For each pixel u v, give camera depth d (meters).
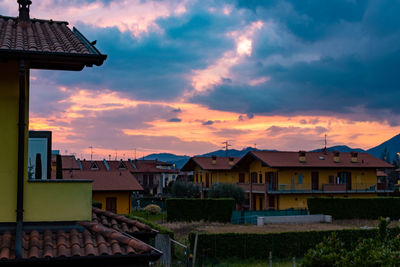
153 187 82.69
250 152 59.81
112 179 47.03
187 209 43.94
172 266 20.34
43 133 14.30
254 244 26.66
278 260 26.52
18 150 7.23
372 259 8.17
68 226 7.59
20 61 7.16
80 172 48.06
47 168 14.13
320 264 8.78
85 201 7.71
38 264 6.74
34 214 7.41
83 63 7.65
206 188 68.62
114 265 7.12
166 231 22.33
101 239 7.35
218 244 26.11
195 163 73.62
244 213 45.38
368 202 47.62
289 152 60.66
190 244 25.92
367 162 60.41
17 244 6.74
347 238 28.28
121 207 46.12
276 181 55.75
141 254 7.06
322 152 62.19
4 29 8.66
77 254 6.78
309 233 27.89
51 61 7.58
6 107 7.34
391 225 40.94
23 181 7.35
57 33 9.07
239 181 66.31
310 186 56.69
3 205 7.24
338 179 58.53
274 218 43.66
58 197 7.57
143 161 89.88
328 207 46.41
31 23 9.53
